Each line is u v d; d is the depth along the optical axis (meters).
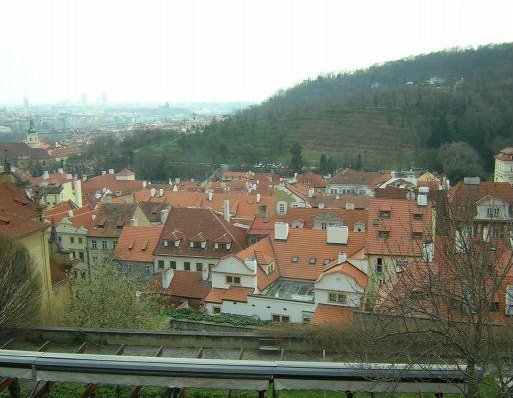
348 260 39.22
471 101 144.75
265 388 14.82
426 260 15.21
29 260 30.84
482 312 13.02
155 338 21.92
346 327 21.06
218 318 37.97
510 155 100.81
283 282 43.34
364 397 17.00
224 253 55.09
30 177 117.69
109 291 28.97
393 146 144.50
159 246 57.03
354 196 88.19
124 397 17.58
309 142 156.75
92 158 168.12
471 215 15.82
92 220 68.06
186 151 163.62
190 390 18.02
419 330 13.91
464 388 14.08
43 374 15.16
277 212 78.44
